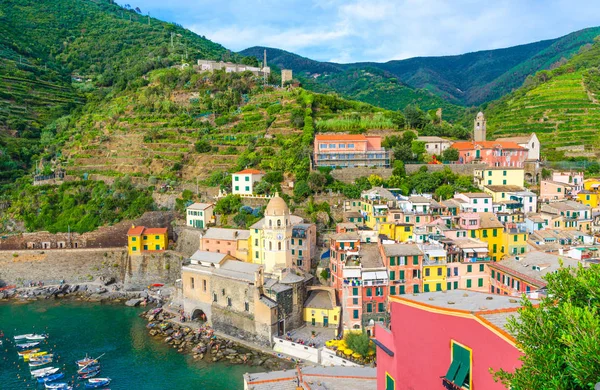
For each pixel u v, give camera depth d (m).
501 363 33.56
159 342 126.75
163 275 173.50
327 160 187.25
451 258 119.50
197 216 176.88
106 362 114.81
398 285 117.88
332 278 134.25
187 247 172.38
